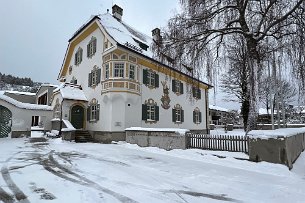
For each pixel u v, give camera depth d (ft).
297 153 46.06
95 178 25.70
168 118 86.33
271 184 24.57
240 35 45.70
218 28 44.39
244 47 45.68
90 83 80.48
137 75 73.10
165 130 51.55
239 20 42.60
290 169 33.94
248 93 45.09
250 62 40.70
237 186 23.62
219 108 198.08
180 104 93.50
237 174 28.73
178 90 93.71
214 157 39.58
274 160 33.06
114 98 69.00
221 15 43.83
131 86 69.92
